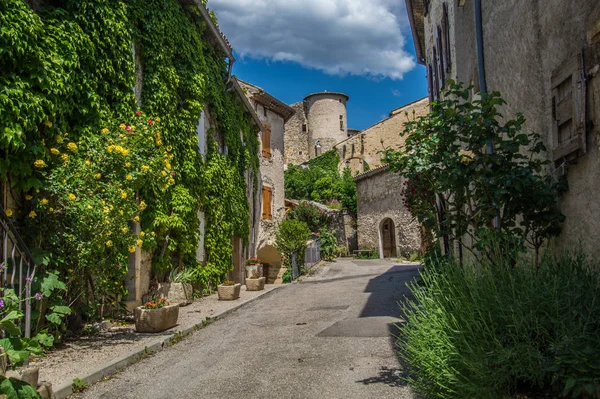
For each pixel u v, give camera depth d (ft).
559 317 10.85
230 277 54.49
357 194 99.45
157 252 33.88
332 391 14.21
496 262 13.50
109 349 20.16
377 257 90.38
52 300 20.33
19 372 13.00
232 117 52.54
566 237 14.97
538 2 16.58
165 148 29.30
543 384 10.64
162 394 14.89
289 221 64.03
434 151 17.35
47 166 21.30
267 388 14.93
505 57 20.07
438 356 11.78
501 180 15.17
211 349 21.20
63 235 20.57
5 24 18.38
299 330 24.41
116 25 27.14
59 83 21.09
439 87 38.91
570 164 14.51
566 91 14.65
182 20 38.04
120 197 21.98
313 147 193.77
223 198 46.26
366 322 24.90
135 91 31.32
